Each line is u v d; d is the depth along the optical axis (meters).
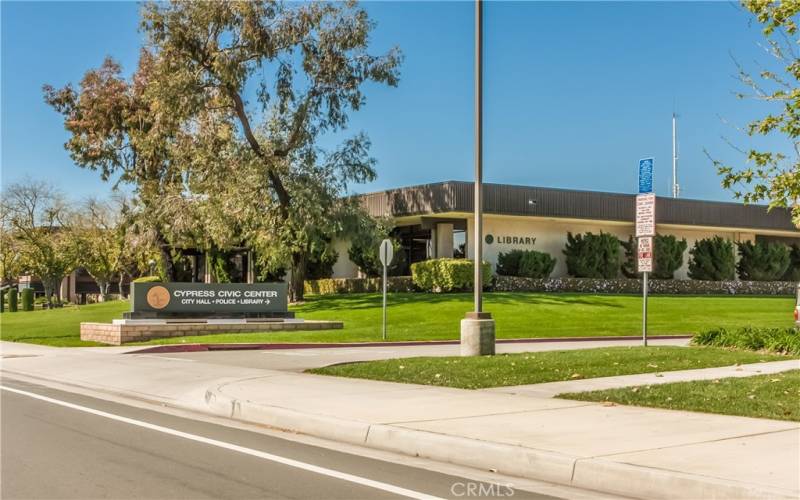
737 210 46.94
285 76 37.84
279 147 38.03
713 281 47.03
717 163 13.94
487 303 35.16
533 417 10.30
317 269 48.00
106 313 43.25
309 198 36.94
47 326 35.91
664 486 7.08
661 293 44.75
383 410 10.98
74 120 49.19
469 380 13.95
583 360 15.86
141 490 7.23
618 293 43.38
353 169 38.72
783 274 50.59
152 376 16.66
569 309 34.03
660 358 16.11
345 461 8.63
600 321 31.14
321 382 14.38
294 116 37.91
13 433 10.34
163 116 38.06
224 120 38.47
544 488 7.54
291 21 36.50
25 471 8.00
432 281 39.59
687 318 32.69
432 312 33.06
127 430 10.64
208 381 15.41
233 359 20.16
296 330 29.33
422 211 39.16
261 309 29.48
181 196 41.06
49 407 13.02
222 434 10.35
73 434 10.27
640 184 19.03
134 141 45.78
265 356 21.02
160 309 28.08
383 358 19.95
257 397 12.39
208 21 35.84
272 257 37.84
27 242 67.44
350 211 38.34
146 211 45.44
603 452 8.08
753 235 51.56
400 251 44.41
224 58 35.22
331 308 36.38
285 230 37.81
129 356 21.70
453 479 7.83
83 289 91.19
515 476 8.08
